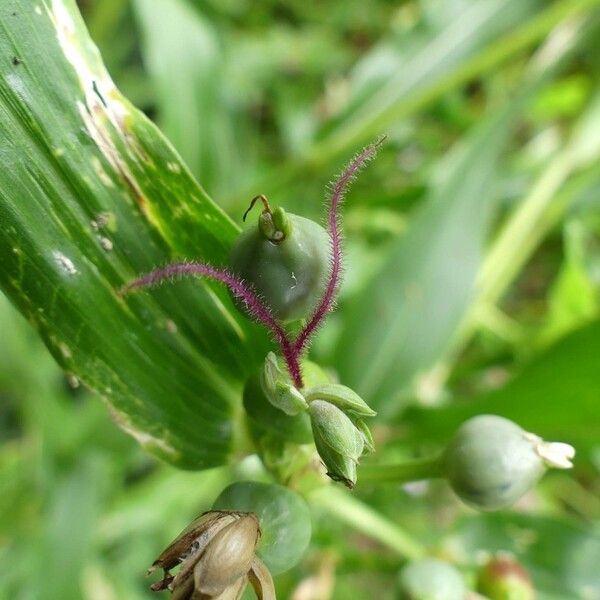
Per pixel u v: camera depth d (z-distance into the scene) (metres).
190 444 0.05
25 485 0.11
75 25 0.05
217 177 0.12
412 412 0.10
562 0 0.12
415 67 0.13
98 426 0.11
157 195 0.05
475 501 0.05
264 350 0.05
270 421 0.05
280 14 0.17
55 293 0.05
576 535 0.08
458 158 0.10
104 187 0.05
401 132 0.14
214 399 0.05
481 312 0.12
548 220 0.12
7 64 0.05
